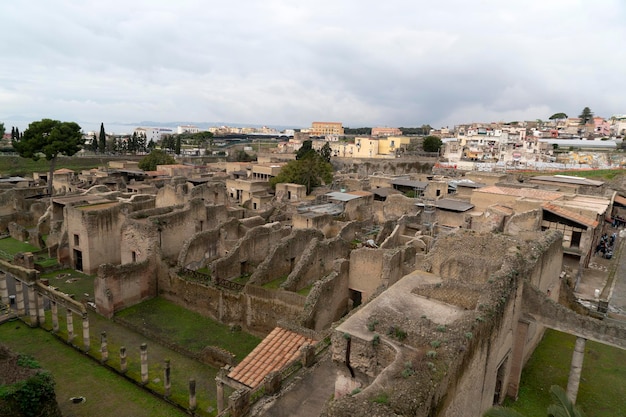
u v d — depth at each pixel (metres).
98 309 40.38
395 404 13.92
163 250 45.66
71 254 51.62
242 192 97.00
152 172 111.25
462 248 30.22
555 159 123.62
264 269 41.16
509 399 27.25
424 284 25.64
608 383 29.28
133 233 44.84
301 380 22.42
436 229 54.34
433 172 119.00
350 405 14.09
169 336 36.56
